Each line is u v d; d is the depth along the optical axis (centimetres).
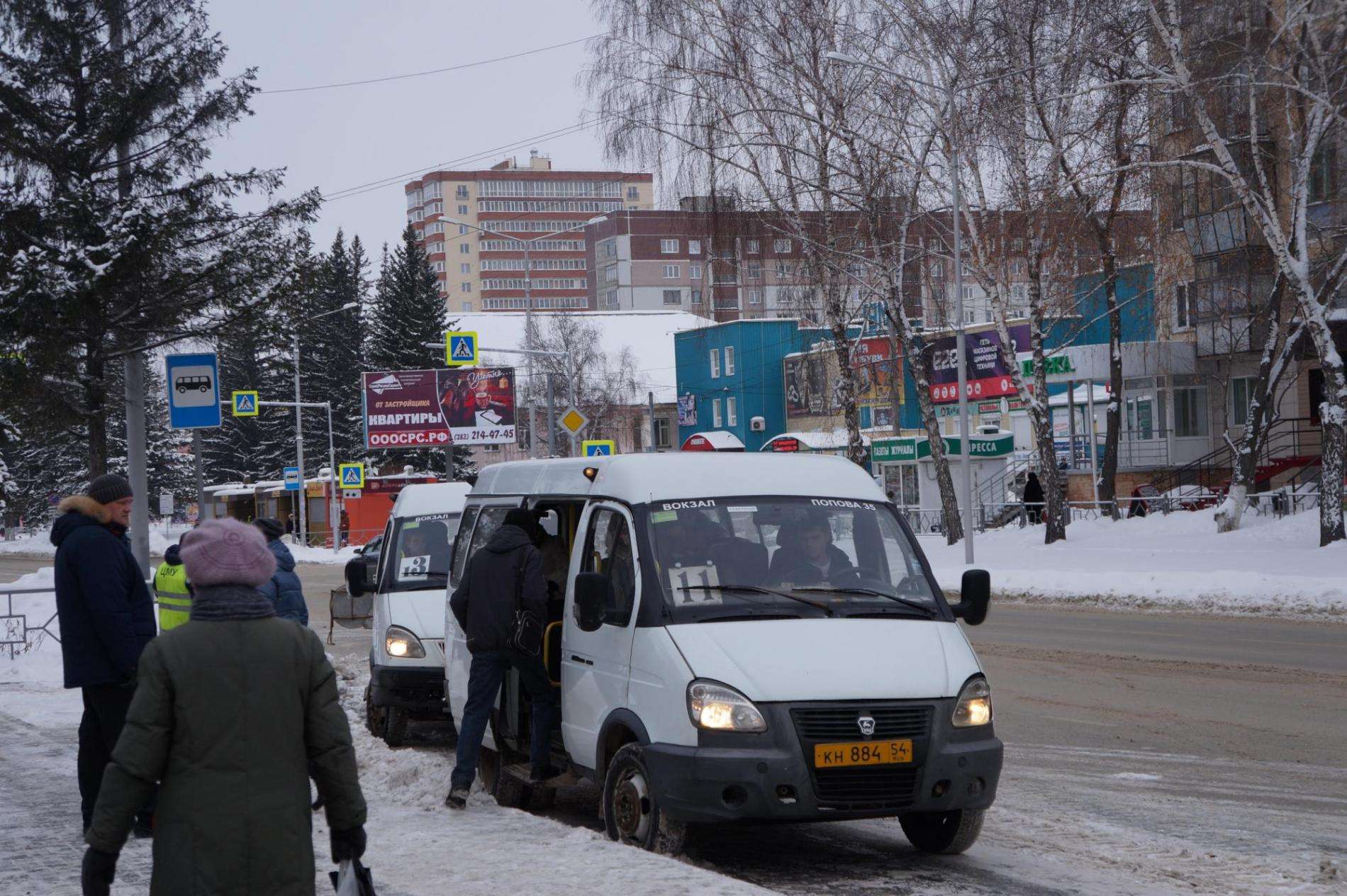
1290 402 5991
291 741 561
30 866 954
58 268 2648
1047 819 1193
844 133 4747
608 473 1192
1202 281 5447
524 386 12719
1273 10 3775
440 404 8800
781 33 4762
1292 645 2458
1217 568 3728
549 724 1204
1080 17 4253
